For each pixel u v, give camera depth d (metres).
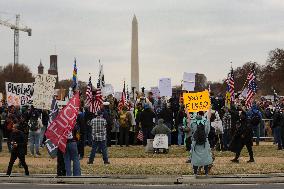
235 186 16.50
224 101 33.09
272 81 129.50
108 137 30.98
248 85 33.72
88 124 30.27
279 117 29.11
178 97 32.84
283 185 16.73
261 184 17.09
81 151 24.78
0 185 16.95
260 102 37.09
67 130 18.03
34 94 25.55
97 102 30.80
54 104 19.39
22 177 18.41
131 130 32.66
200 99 20.77
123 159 24.77
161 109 30.81
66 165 18.39
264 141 35.31
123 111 31.56
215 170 20.00
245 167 20.91
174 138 32.69
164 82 34.75
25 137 19.03
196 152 18.44
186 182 17.38
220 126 27.78
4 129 28.97
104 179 17.66
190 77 33.56
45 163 23.12
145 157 25.62
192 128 18.69
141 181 17.33
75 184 17.34
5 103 36.16
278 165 21.56
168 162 23.25
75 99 18.12
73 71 29.20
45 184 17.28
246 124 23.02
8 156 26.78
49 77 25.64
